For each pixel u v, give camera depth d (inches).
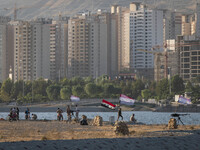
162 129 5738.2
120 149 3191.4
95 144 3380.9
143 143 3452.3
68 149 3157.0
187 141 3577.8
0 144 3331.7
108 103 6756.9
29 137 4367.6
